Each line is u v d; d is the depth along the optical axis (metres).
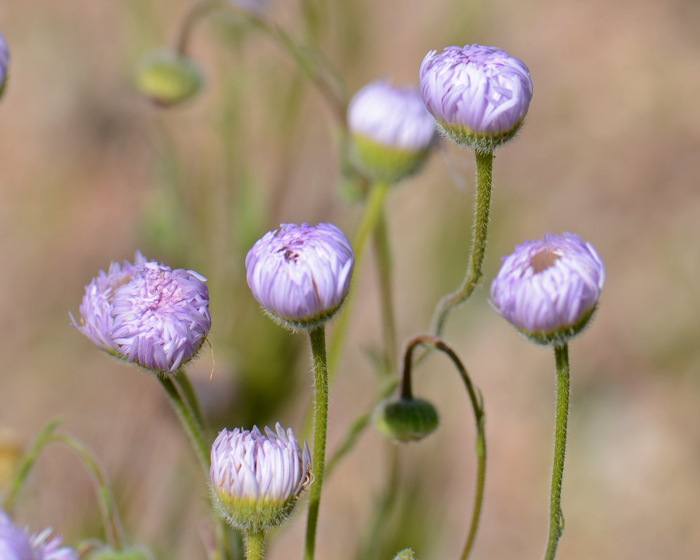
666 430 0.72
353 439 0.37
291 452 0.33
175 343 0.33
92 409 0.68
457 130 0.34
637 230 0.83
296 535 0.59
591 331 0.78
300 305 0.33
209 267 0.55
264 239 0.33
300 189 0.61
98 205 0.88
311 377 0.49
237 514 0.33
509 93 0.33
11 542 0.31
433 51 0.34
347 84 0.60
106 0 0.96
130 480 0.42
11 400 0.73
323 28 0.57
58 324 0.79
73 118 0.93
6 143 0.92
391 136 0.39
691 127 0.91
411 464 0.41
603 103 0.93
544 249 0.33
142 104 0.91
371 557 0.40
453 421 0.55
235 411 0.47
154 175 0.64
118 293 0.33
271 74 0.61
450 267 0.57
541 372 0.75
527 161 0.88
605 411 0.73
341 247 0.33
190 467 0.46
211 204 0.58
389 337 0.40
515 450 0.71
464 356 0.73
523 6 0.99
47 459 0.41
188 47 0.71
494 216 0.66
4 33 0.97
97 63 0.94
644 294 0.79
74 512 0.40
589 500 0.69
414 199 0.70
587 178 0.87
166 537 0.45
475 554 0.66
